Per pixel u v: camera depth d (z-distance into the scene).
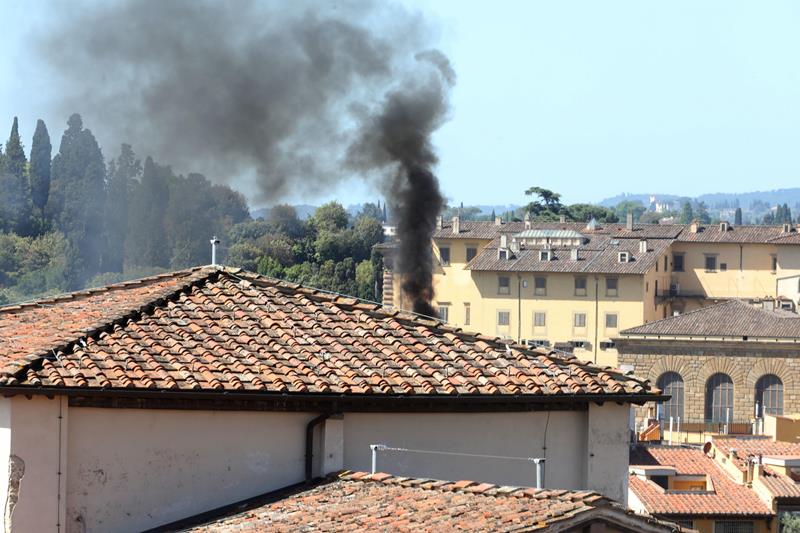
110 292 41.66
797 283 199.62
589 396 38.03
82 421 33.47
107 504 33.56
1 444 33.06
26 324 38.31
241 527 32.25
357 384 35.75
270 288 40.75
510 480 37.53
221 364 35.44
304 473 35.38
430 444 36.69
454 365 38.00
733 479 77.38
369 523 30.98
